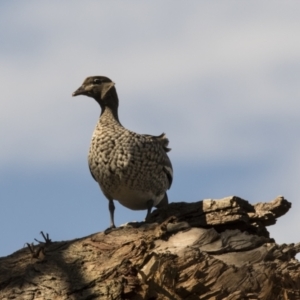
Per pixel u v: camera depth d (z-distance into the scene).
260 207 13.41
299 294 11.98
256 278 11.64
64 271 12.34
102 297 11.88
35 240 13.16
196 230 12.38
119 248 12.48
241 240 12.27
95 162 15.27
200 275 11.57
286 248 12.27
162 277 11.55
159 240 12.31
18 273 12.49
